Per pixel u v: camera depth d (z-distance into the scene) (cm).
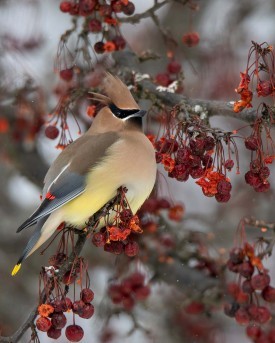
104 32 1088
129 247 890
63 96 1070
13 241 1542
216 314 1373
